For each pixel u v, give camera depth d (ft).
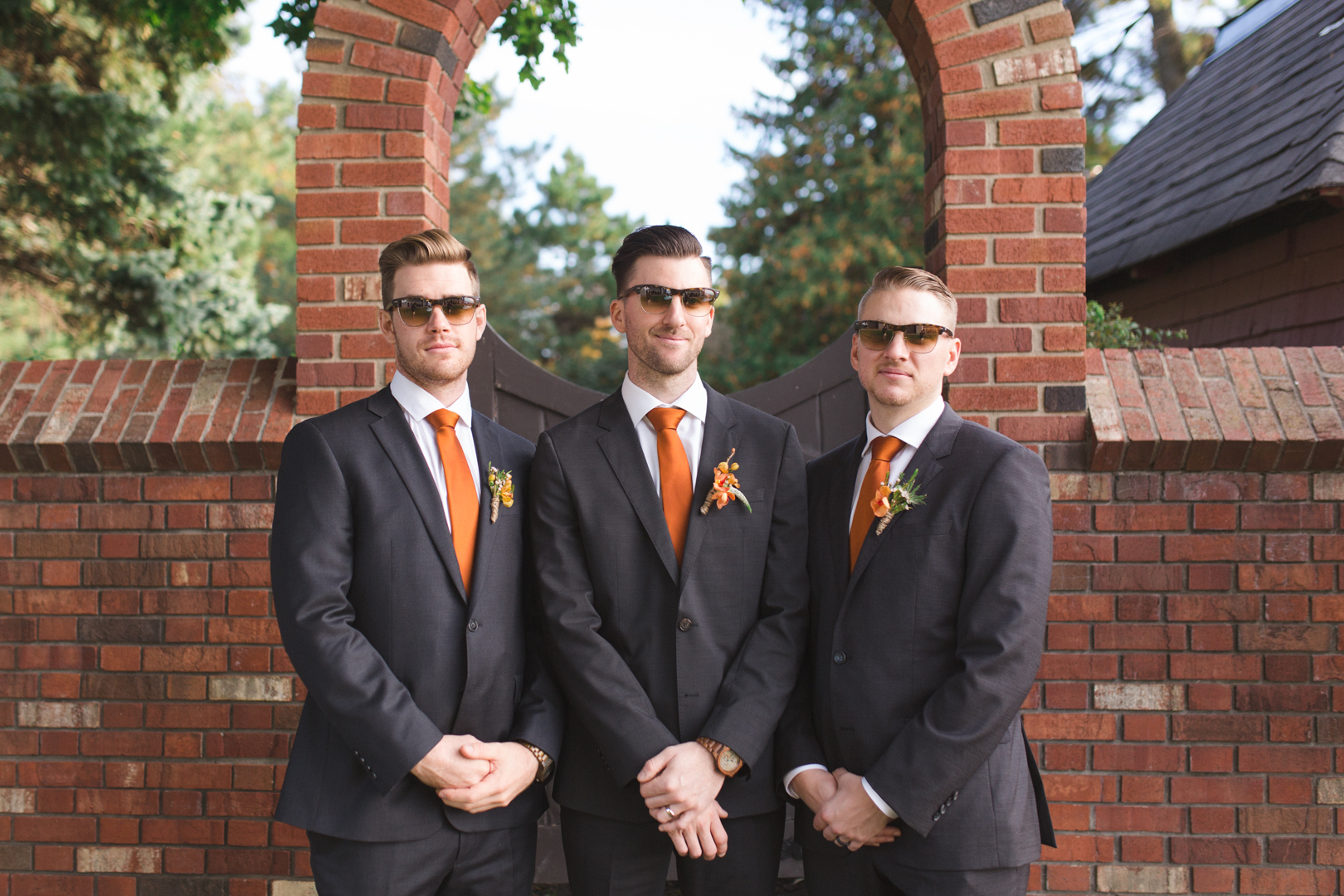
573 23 17.04
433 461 7.77
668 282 7.52
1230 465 10.11
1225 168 19.12
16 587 10.73
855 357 8.03
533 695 7.68
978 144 10.40
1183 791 10.08
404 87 10.66
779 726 7.68
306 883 10.43
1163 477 10.19
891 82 53.62
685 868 7.46
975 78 10.41
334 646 6.92
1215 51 28.14
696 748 7.10
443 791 6.92
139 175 28.22
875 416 7.86
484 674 7.36
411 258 7.64
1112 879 10.06
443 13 10.72
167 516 10.68
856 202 53.57
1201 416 10.12
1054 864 10.11
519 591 7.77
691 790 6.94
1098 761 10.13
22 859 10.62
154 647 10.63
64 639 10.68
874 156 55.52
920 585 7.16
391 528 7.36
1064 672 10.19
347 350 10.60
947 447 7.54
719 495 7.48
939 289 7.65
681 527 7.61
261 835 10.47
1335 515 10.09
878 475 7.53
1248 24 26.84
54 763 10.64
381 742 6.79
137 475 10.71
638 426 7.85
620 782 7.10
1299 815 10.00
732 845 7.39
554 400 11.73
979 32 10.41
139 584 10.66
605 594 7.53
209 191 31.37
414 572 7.32
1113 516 10.21
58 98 25.53
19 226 27.53
